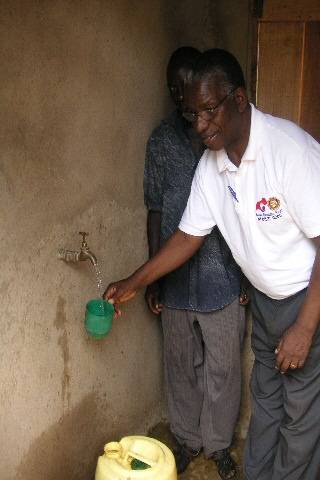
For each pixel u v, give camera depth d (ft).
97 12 7.07
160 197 8.34
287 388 7.24
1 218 6.14
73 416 7.78
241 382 9.23
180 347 8.65
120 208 8.04
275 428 7.82
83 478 8.17
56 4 6.46
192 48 7.68
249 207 6.68
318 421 7.32
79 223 7.32
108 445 7.42
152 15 8.00
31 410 7.00
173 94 7.76
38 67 6.33
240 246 7.09
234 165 6.67
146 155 8.27
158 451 7.35
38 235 6.69
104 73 7.34
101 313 7.16
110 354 8.35
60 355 7.36
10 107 6.06
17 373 6.71
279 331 7.22
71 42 6.75
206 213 7.38
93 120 7.28
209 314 8.32
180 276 8.25
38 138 6.47
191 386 8.86
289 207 6.47
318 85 8.15
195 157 7.94
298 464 7.53
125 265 8.34
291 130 6.44
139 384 9.13
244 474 8.15
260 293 7.29
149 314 9.12
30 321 6.78
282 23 8.09
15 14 5.97
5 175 6.11
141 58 7.95
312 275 6.55
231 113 6.29
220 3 8.37
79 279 7.48
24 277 6.59
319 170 6.34
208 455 8.98
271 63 8.22
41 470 7.34
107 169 7.67
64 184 6.96
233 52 8.44
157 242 8.50
